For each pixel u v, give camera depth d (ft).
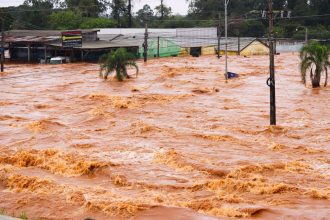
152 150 71.15
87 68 202.90
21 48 252.83
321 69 136.46
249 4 389.19
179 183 57.36
